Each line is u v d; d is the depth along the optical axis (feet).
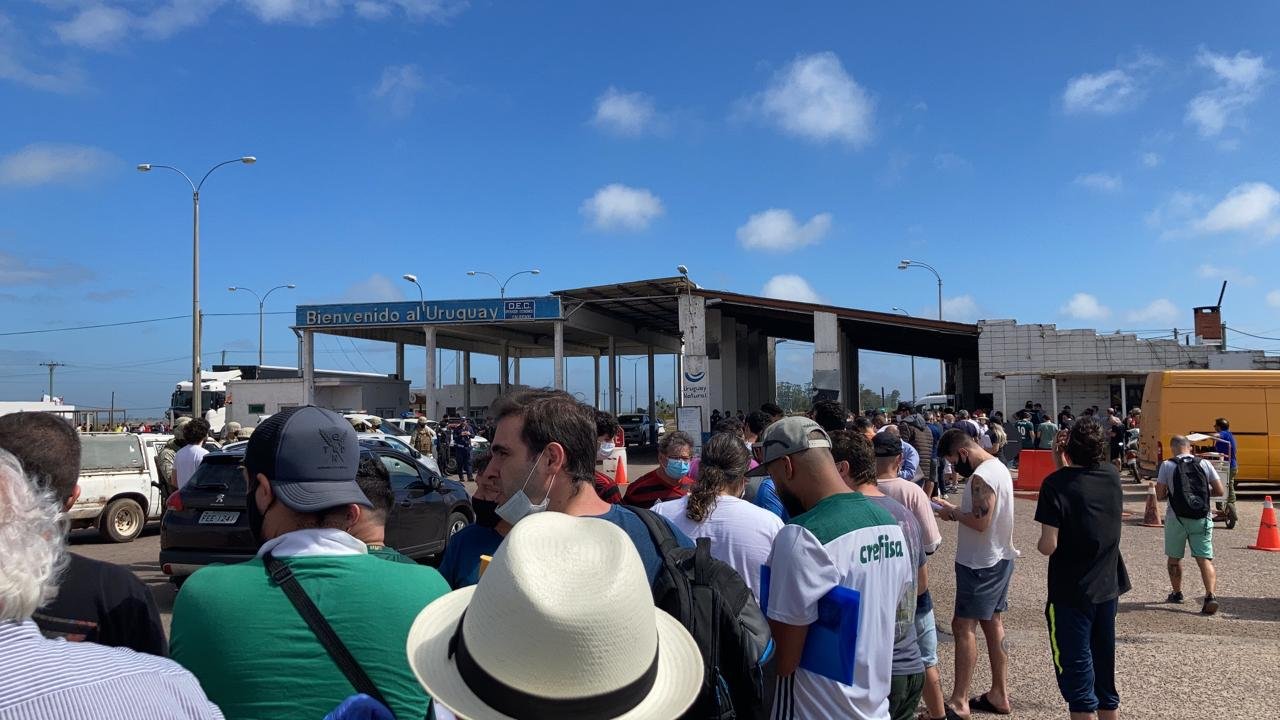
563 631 4.37
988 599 15.78
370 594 6.07
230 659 5.74
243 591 5.97
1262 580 28.99
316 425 6.66
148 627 7.24
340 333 119.55
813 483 9.55
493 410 8.74
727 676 6.44
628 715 4.50
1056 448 16.08
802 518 9.14
